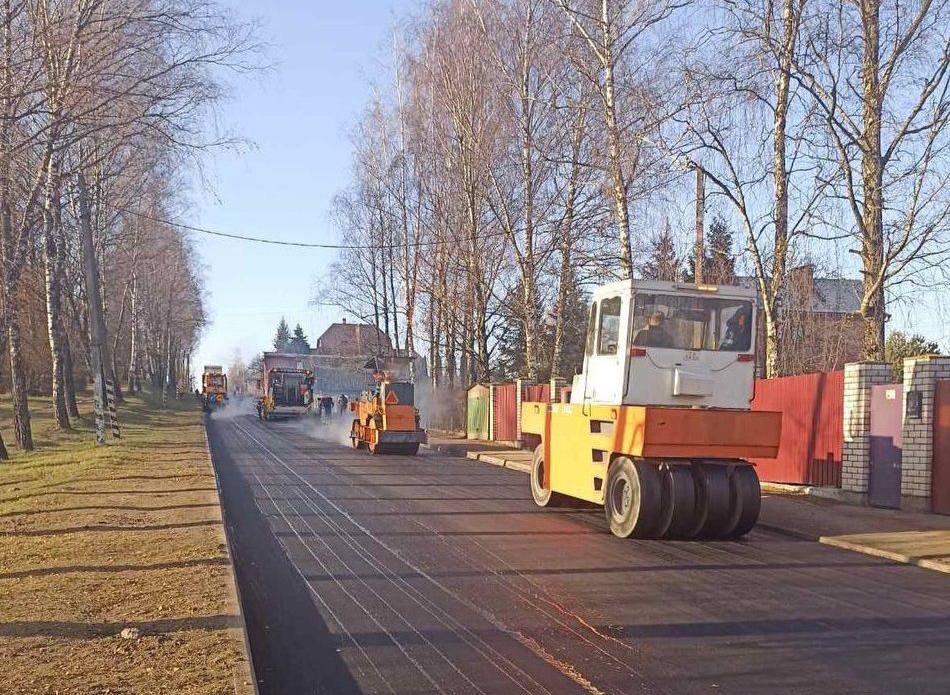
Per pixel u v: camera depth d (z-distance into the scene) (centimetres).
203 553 1016
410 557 1077
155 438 3206
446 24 3216
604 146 2389
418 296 4309
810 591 923
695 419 1212
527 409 1678
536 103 2830
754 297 1323
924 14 1620
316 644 718
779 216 1908
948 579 995
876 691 609
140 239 4569
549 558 1082
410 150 3888
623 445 1254
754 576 996
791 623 788
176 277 7138
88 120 1897
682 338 1295
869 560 1105
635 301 1287
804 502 1605
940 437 1428
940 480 1429
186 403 7975
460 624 775
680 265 2578
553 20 2672
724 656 687
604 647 708
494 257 3303
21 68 1711
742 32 1750
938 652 704
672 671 648
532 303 2998
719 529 1240
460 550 1127
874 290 1681
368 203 4681
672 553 1135
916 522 1362
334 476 2044
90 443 2938
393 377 2898
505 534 1259
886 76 1686
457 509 1514
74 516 1306
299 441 3344
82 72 1734
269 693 607
